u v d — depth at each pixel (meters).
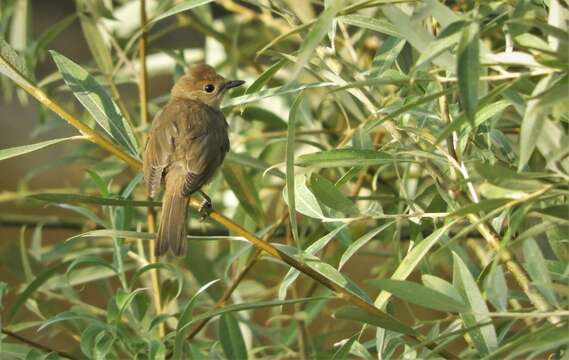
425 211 8.33
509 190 6.54
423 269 8.84
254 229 10.66
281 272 12.78
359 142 8.52
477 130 8.16
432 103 8.25
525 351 6.38
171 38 15.77
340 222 8.70
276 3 9.29
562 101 5.94
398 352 10.00
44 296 12.35
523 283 7.41
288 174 6.91
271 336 10.77
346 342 7.70
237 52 12.37
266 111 11.99
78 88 8.69
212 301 11.11
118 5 15.30
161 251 9.34
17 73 8.09
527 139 6.11
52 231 17.23
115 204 7.95
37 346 9.06
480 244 10.56
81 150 12.80
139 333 9.15
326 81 8.59
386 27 7.93
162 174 10.09
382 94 10.36
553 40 6.64
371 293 12.48
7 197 13.40
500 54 6.46
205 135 10.26
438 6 6.77
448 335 6.82
